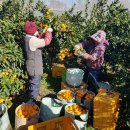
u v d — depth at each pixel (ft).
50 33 8.34
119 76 7.71
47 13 9.14
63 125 7.02
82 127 7.32
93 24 10.21
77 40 9.44
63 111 7.94
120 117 7.60
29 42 8.02
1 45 8.17
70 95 8.36
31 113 7.43
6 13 9.55
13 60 8.27
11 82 8.28
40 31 8.90
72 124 6.68
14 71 8.51
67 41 9.37
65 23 9.23
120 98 7.47
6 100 8.24
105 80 10.15
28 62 8.32
